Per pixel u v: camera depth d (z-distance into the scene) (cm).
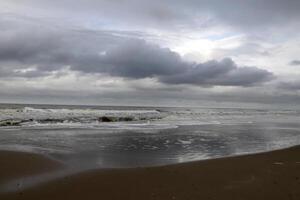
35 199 725
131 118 3797
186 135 2102
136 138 1902
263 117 5553
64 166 1044
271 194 755
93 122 3191
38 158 1140
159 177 905
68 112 4506
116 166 1072
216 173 953
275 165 1065
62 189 795
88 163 1119
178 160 1216
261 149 1527
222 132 2336
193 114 6131
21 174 922
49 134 2025
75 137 1898
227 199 723
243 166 1047
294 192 771
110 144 1633
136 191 780
